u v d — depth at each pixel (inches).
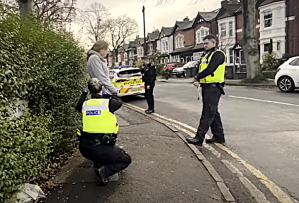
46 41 158.2
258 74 684.1
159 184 145.6
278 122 279.6
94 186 141.7
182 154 192.7
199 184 146.2
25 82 127.2
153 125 283.3
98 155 138.5
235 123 283.3
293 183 150.3
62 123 172.4
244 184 149.9
